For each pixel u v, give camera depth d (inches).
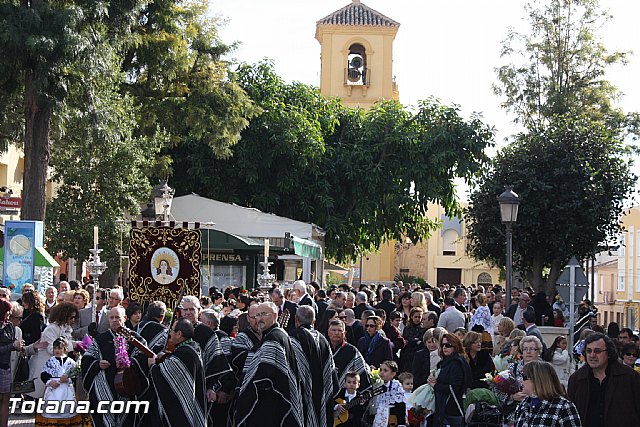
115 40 1083.3
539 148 1467.8
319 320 693.9
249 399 400.5
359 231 1728.6
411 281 2834.6
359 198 1681.8
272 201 1616.6
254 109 1451.8
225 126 1397.6
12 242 810.8
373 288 1169.4
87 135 1041.5
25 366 591.5
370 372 497.0
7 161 1347.2
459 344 497.0
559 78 1900.8
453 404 489.1
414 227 1747.0
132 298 665.6
